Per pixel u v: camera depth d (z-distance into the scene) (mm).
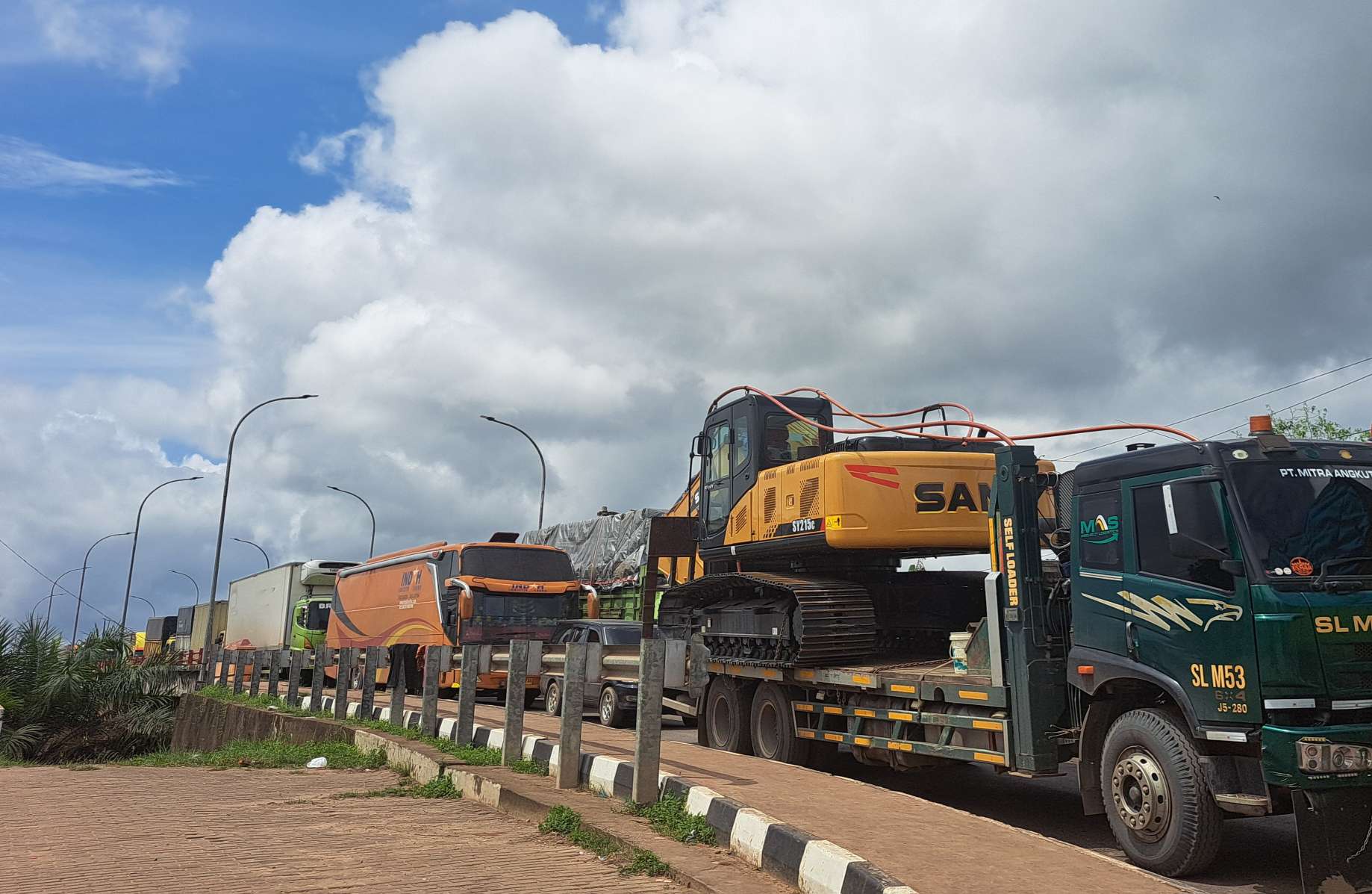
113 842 7309
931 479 11180
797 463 11969
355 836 7441
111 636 28531
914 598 12219
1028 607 8766
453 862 6453
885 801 7477
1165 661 7473
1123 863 6016
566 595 24359
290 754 13656
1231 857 7871
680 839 6547
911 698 10047
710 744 13492
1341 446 7527
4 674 25672
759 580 12117
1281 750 6551
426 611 24891
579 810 7508
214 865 6422
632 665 8328
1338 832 6473
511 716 9938
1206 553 7207
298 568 37250
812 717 11797
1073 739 8555
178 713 26859
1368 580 6992
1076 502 8586
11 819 8523
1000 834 6500
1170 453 7715
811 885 5348
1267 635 6750
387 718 14930
